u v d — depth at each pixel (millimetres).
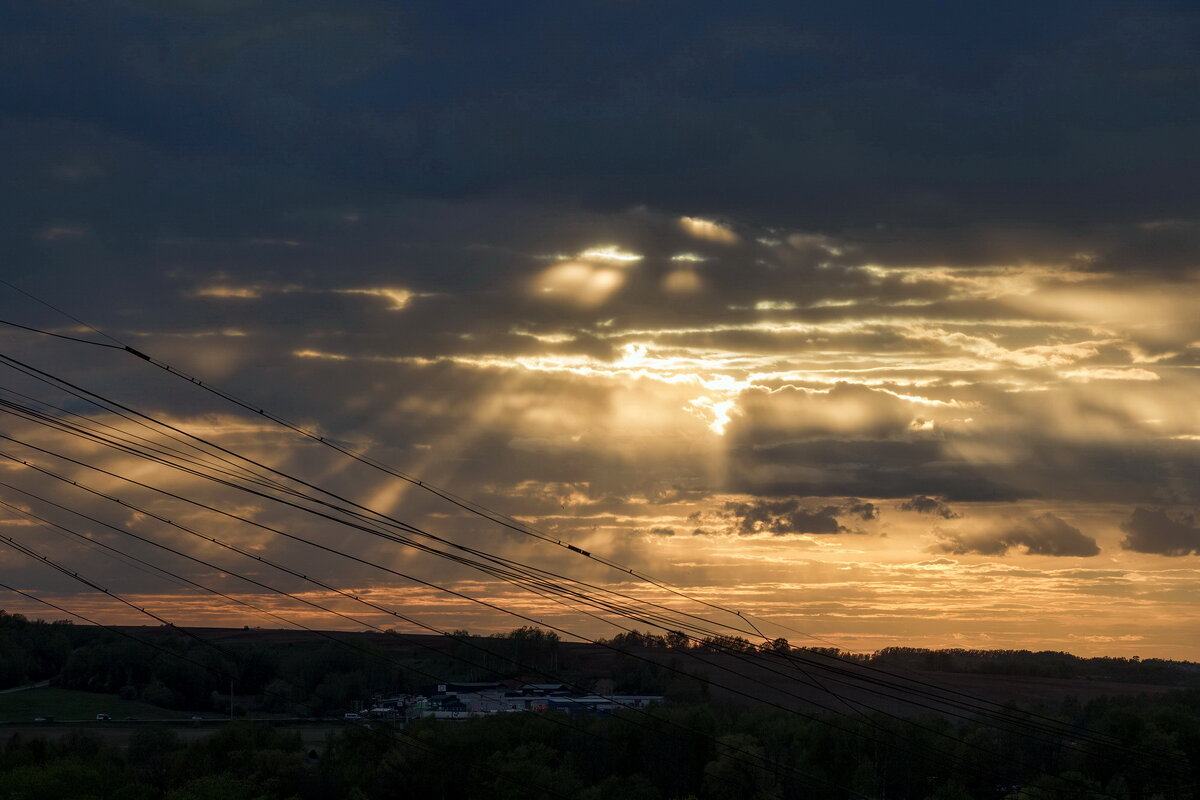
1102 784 102500
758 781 109500
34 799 95000
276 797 100188
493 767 105562
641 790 109312
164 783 103812
